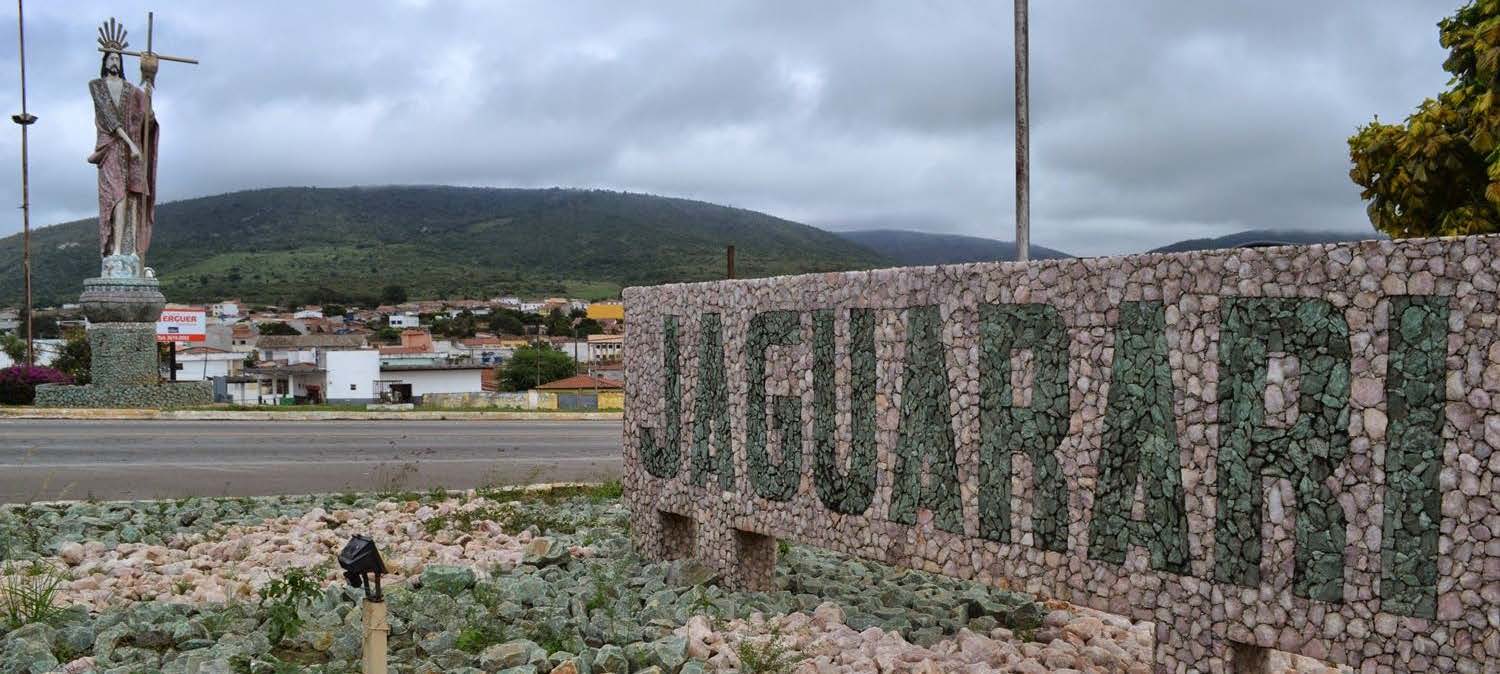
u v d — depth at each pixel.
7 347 70.31
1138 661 8.13
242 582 10.33
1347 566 6.16
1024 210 13.05
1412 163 13.41
